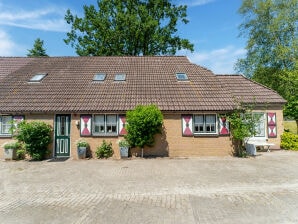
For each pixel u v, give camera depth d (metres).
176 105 14.17
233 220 5.54
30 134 13.31
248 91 17.30
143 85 15.95
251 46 27.23
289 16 24.89
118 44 29.08
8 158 13.64
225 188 8.01
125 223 5.49
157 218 5.72
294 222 5.39
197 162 12.40
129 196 7.37
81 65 18.66
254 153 14.52
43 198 7.36
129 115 13.54
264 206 6.38
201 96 14.91
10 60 19.84
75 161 13.13
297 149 15.96
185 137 14.21
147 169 10.96
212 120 14.45
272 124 16.64
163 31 29.70
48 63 19.19
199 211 6.10
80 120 14.27
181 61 19.34
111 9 29.55
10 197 7.50
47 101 14.52
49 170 11.14
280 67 25.98
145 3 29.69
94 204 6.75
